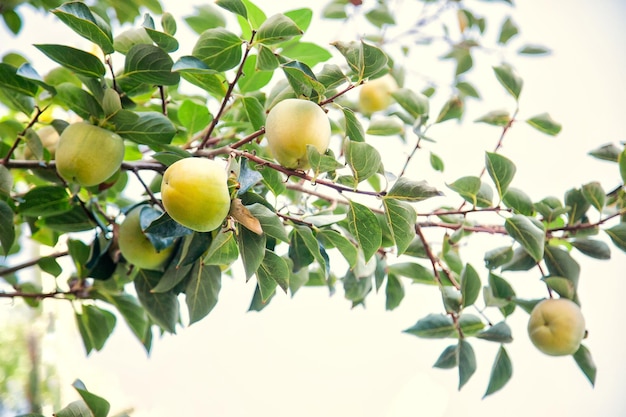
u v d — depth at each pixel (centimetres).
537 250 155
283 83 157
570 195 165
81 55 146
